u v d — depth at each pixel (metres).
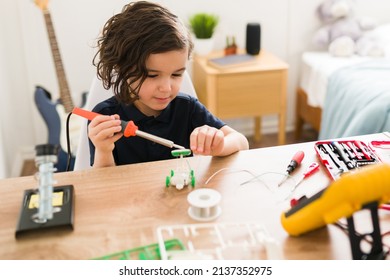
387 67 2.11
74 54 2.43
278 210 0.77
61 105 2.17
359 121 1.77
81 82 2.49
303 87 2.61
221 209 0.77
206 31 2.40
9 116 2.34
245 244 0.68
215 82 2.21
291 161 0.91
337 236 0.70
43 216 0.72
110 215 0.76
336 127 2.01
